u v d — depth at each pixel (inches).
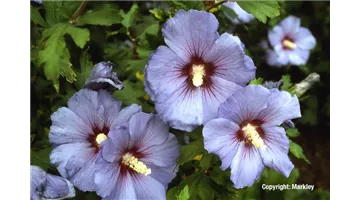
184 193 25.7
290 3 45.1
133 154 26.0
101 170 25.1
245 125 26.2
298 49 43.0
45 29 27.5
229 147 25.8
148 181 26.3
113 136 25.0
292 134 31.9
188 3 28.3
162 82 25.7
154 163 26.3
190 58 25.9
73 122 25.9
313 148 44.6
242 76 25.9
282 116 26.4
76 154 25.9
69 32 26.6
